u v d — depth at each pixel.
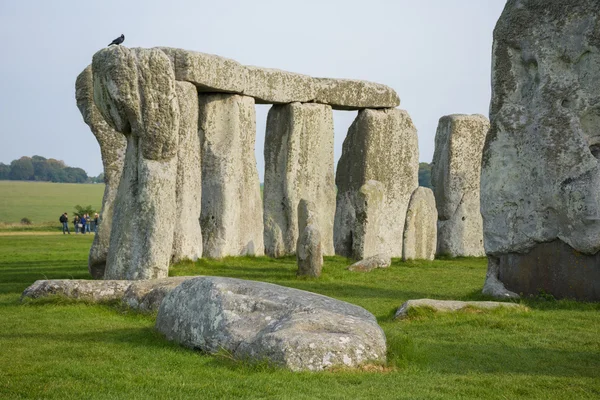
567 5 18.52
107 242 21.84
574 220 17.84
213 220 28.97
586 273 17.84
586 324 14.30
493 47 19.56
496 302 15.84
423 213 30.62
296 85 32.41
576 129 18.20
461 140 35.25
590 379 10.28
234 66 29.12
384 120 34.72
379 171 34.53
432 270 26.67
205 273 23.38
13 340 11.95
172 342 11.63
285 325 10.38
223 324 10.89
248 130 30.20
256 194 30.58
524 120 18.86
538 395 9.49
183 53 26.98
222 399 8.82
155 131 18.47
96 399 8.85
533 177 18.61
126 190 18.84
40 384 9.43
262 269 25.20
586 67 18.31
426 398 9.03
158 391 9.14
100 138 22.67
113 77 18.27
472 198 35.34
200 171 27.55
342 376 9.70
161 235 18.48
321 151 33.31
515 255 18.92
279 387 9.16
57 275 22.33
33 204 91.19
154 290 14.61
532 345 12.38
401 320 14.67
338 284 21.39
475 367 10.97
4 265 26.48
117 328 13.09
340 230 34.66
